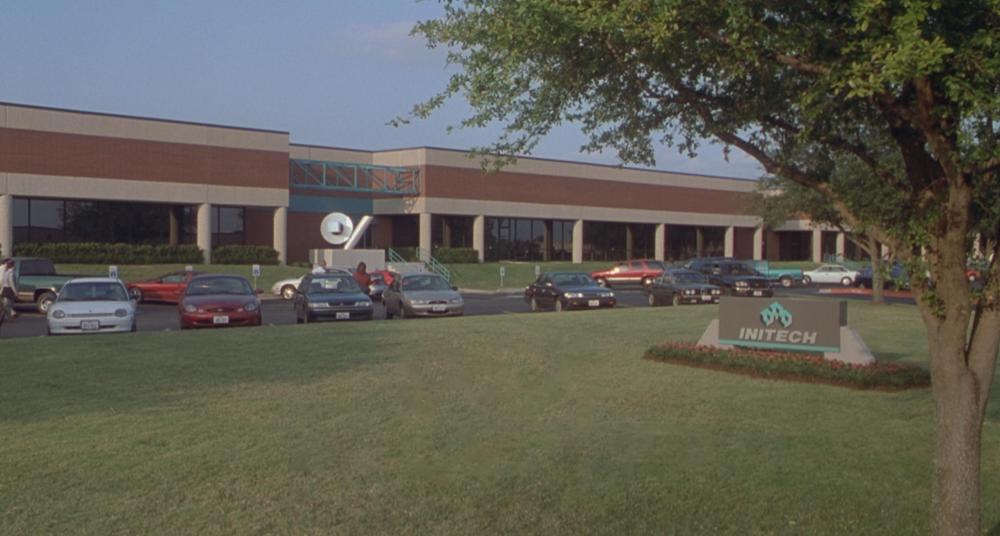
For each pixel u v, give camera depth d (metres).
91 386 12.09
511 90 7.87
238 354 15.09
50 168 42.88
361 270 30.69
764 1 6.86
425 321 21.64
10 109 41.69
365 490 7.93
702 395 12.39
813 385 13.24
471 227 60.38
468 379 13.21
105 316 19.98
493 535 6.99
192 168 47.41
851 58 6.39
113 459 8.62
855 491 8.13
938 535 5.71
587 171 62.00
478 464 8.80
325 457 8.89
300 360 14.55
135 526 6.95
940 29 6.07
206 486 7.91
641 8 6.93
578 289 31.52
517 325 20.52
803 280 54.56
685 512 7.56
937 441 5.79
